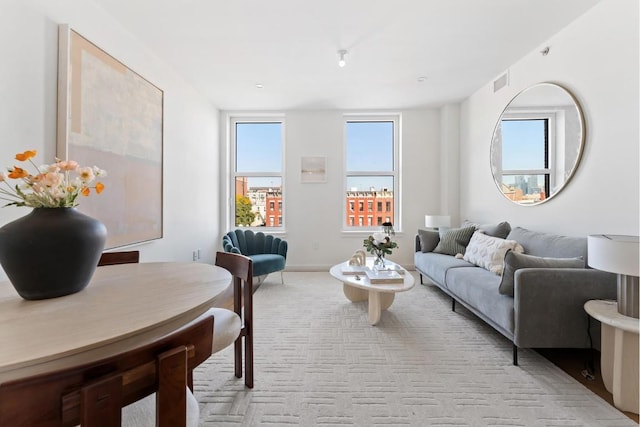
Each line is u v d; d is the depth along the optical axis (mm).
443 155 4453
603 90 2098
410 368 1778
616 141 2006
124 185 2305
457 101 4227
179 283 1207
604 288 1698
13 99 1532
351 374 1716
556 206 2535
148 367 528
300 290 3451
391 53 2848
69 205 1085
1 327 778
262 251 3986
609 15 2045
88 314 873
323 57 2924
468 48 2768
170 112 3088
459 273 2518
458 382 1639
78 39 1874
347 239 4602
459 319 2547
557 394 1533
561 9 2193
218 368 1791
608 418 1362
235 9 2178
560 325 1704
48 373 440
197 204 3750
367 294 2984
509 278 1834
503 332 1887
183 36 2518
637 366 1383
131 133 2393
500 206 3334
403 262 4578
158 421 536
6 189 1497
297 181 4602
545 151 2641
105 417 471
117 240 2229
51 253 981
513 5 2154
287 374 1715
